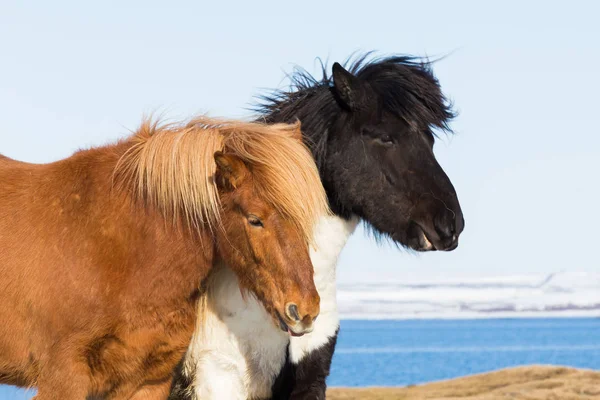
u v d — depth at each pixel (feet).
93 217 24.11
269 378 27.09
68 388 23.09
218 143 24.07
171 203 24.11
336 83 27.84
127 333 23.80
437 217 27.25
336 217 28.30
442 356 218.18
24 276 23.80
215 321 26.81
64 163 25.31
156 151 24.23
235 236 23.39
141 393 24.97
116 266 23.77
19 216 24.53
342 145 27.99
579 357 207.62
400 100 27.96
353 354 233.76
